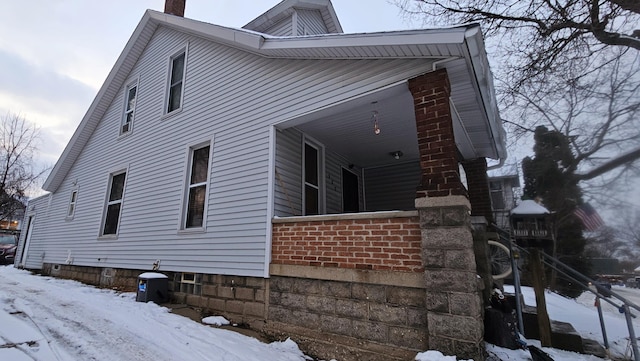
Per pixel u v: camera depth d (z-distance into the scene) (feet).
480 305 10.66
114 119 30.83
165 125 24.25
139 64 30.01
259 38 16.99
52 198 36.99
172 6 30.76
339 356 11.91
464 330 9.53
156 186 23.30
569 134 55.98
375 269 11.90
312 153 21.16
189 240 19.43
